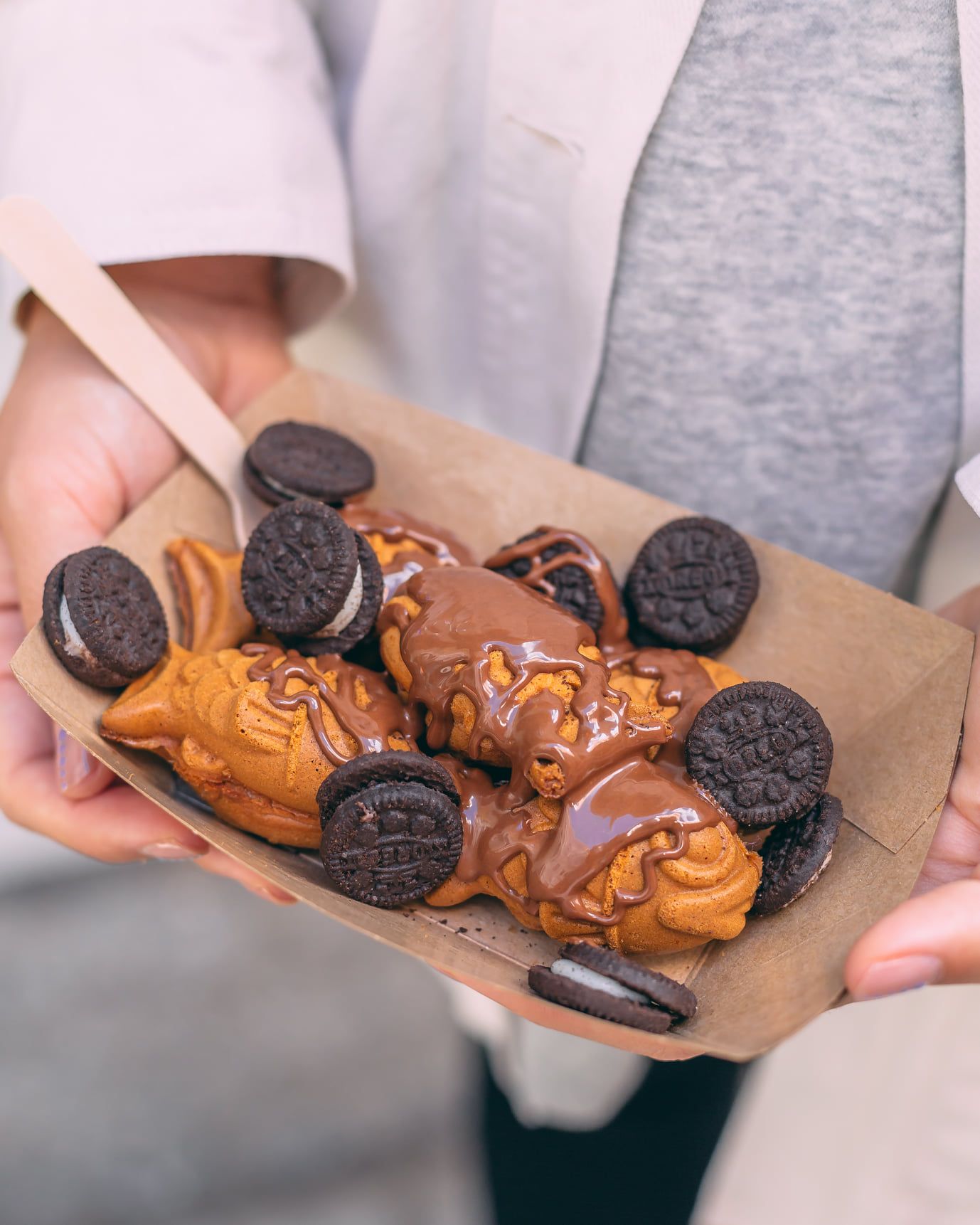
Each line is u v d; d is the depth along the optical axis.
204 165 0.38
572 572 0.37
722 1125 0.57
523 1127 0.59
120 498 0.38
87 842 0.36
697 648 0.37
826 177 0.36
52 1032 0.66
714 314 0.38
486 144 0.38
